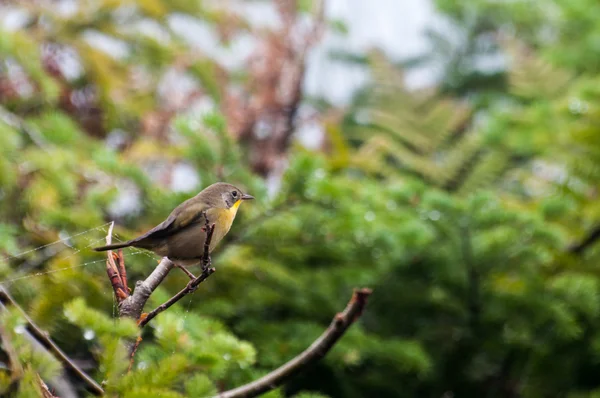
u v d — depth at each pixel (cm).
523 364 1224
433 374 1167
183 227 625
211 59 1530
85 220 944
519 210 1084
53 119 1137
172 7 1550
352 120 1602
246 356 561
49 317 784
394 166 1555
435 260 1116
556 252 1161
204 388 524
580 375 1201
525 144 1273
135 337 499
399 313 1208
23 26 1491
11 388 418
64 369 460
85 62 1424
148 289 509
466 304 1155
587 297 1140
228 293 1035
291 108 1384
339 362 963
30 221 985
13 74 1281
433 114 1497
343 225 966
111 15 1498
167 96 1427
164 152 1208
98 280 845
